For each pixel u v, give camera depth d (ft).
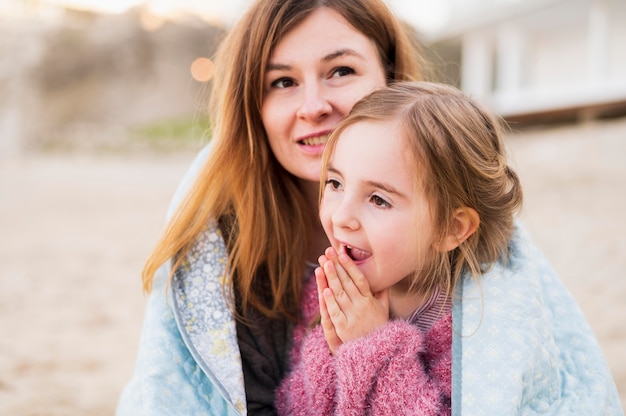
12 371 10.27
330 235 4.50
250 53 4.96
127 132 59.72
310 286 5.28
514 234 4.85
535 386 4.16
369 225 4.23
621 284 12.39
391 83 5.20
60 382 9.81
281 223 5.30
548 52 39.81
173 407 4.40
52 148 57.21
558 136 30.42
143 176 39.27
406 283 4.70
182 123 61.46
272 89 5.03
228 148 5.13
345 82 4.96
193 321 4.71
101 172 41.60
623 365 8.84
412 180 4.17
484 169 4.37
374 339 4.35
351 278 4.41
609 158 24.35
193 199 4.97
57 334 12.26
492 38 41.88
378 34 5.32
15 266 17.99
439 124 4.23
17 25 70.59
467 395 4.02
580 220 17.43
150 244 20.68
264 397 4.90
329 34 4.86
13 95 65.36
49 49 68.90
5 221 25.22
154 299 4.93
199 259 4.98
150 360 4.59
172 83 70.18
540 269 5.09
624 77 35.01
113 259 18.71
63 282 16.24
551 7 35.63
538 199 20.03
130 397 4.82
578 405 4.32
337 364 4.43
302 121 4.91
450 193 4.24
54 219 25.55
